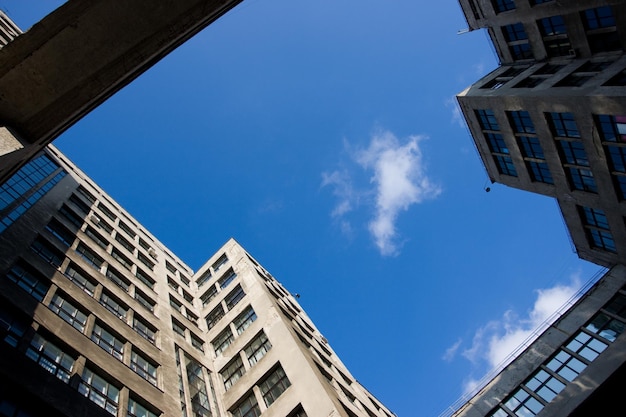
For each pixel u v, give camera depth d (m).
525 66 45.53
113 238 40.25
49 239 28.69
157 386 24.59
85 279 28.64
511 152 44.78
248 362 31.77
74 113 15.50
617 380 25.72
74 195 40.19
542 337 32.28
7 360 16.98
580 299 33.31
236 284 43.12
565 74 38.00
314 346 38.00
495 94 42.66
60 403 17.42
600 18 36.28
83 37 15.41
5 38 39.59
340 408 25.16
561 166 39.31
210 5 16.30
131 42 15.75
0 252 22.95
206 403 28.28
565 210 42.31
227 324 37.59
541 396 28.30
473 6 48.34
